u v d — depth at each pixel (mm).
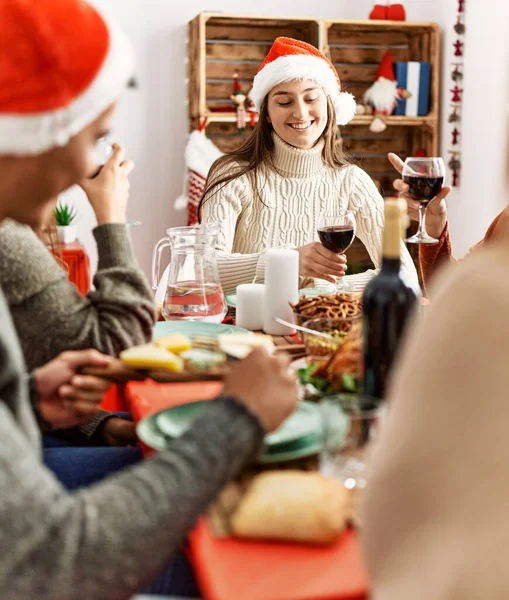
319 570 815
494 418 635
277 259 1778
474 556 631
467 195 4293
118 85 949
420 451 657
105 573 749
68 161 936
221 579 799
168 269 2096
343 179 2828
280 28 4402
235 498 940
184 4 4363
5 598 715
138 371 1199
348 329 1522
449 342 662
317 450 1036
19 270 1429
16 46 872
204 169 4168
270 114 2717
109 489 786
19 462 746
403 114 4426
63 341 1449
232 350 1361
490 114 3986
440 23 4500
